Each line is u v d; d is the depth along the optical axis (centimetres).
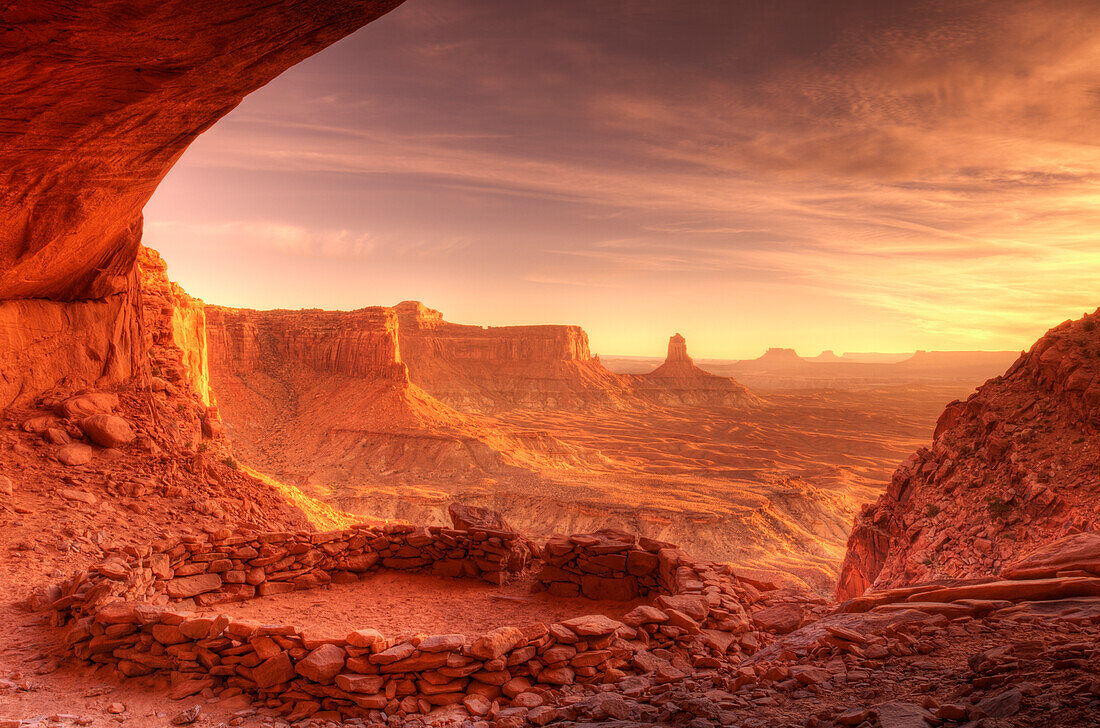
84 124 1012
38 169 1148
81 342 1959
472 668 723
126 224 1692
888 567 3123
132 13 743
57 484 1545
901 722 469
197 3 737
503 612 1148
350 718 691
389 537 1402
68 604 951
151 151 1191
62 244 1505
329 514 3928
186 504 1675
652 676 748
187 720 691
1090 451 2564
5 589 1078
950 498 3009
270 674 738
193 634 791
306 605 1169
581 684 744
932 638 684
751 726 521
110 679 803
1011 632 667
